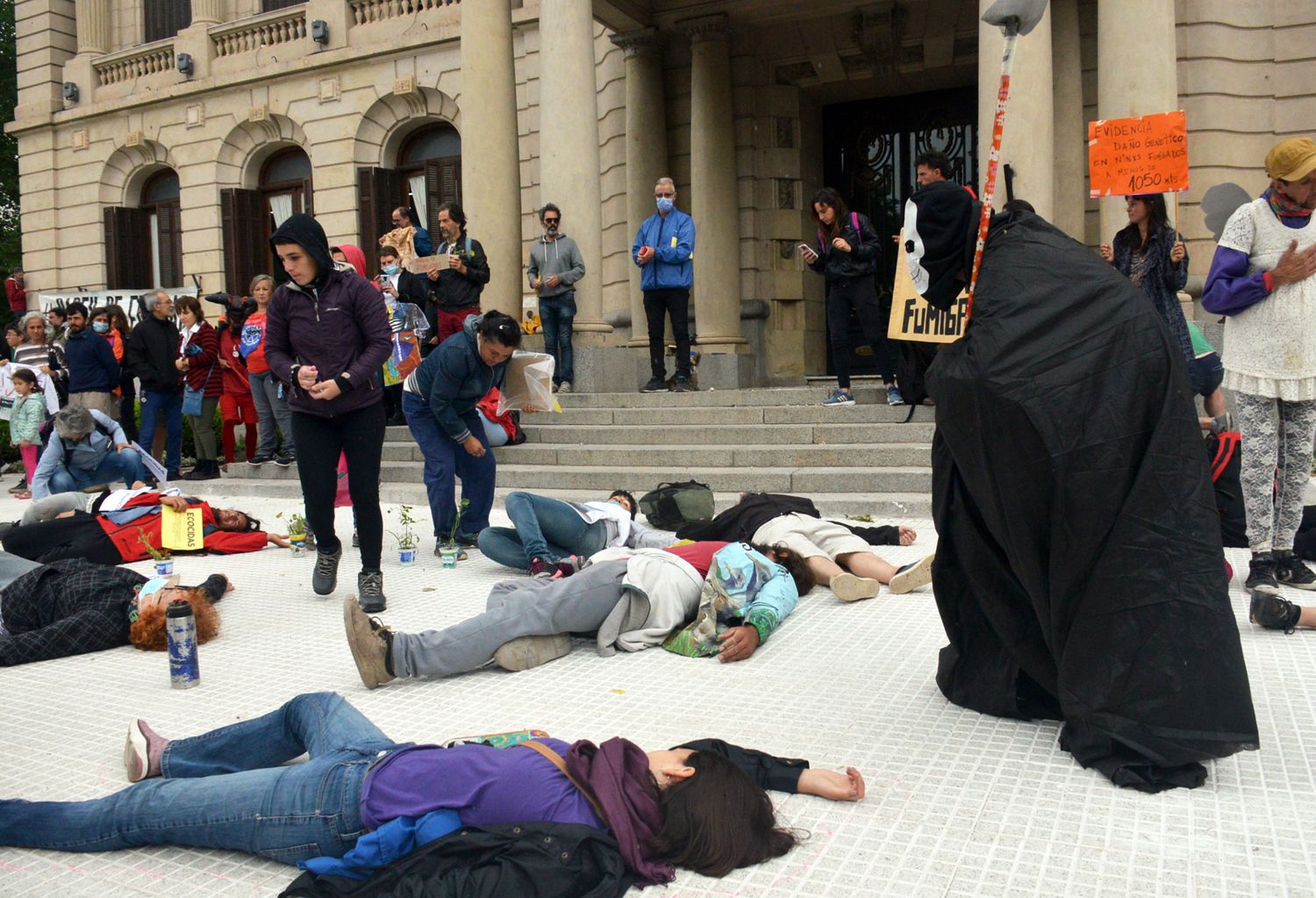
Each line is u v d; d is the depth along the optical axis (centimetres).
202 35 1988
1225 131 1184
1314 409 512
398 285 1059
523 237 1672
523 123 1659
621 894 249
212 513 763
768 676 422
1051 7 1188
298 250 532
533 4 1631
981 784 313
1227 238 502
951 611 376
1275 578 521
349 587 630
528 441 1053
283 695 419
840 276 978
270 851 271
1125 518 308
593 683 420
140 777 322
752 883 259
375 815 260
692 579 478
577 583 454
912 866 266
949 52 1346
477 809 260
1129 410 312
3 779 338
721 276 1405
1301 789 302
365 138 1856
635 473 906
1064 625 321
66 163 2178
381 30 1822
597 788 261
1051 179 961
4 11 2980
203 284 2027
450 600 588
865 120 1497
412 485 1012
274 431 1173
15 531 696
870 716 372
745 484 859
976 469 332
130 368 1177
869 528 675
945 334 843
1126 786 305
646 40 1423
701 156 1401
